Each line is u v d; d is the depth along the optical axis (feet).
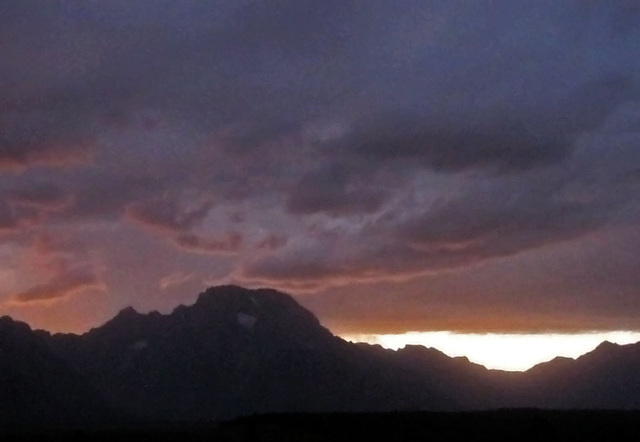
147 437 551.18
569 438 476.13
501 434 497.46
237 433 567.18
